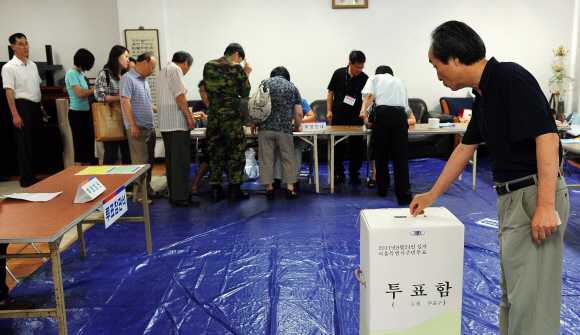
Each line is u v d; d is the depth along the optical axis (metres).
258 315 2.11
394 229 1.30
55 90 5.89
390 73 4.02
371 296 1.34
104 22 6.43
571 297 2.18
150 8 5.99
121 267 2.72
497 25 6.38
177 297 2.32
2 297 2.19
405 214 1.42
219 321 2.07
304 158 6.04
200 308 2.19
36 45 6.46
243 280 2.49
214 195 4.11
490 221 3.41
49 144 5.60
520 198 1.31
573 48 6.40
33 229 1.59
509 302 1.38
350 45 6.45
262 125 3.99
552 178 1.20
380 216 1.40
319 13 6.37
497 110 1.29
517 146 1.29
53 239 1.51
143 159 4.02
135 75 3.86
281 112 3.96
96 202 1.94
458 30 1.30
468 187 4.49
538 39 6.41
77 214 1.76
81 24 6.43
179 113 3.82
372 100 3.93
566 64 6.46
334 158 4.80
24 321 2.09
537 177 1.28
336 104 4.73
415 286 1.34
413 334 1.38
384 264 1.32
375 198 4.16
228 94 3.86
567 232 3.12
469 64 1.31
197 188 4.71
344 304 2.18
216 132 3.94
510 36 6.41
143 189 2.86
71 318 2.12
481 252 2.79
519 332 1.37
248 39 6.44
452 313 1.37
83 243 2.88
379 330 1.37
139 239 3.20
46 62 6.27
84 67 4.78
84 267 2.73
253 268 2.65
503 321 1.52
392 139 3.88
